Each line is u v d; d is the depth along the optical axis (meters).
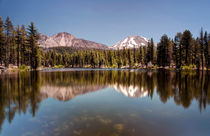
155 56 74.06
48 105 8.94
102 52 116.44
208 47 52.69
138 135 5.12
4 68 37.66
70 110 7.98
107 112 7.66
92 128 5.64
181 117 6.95
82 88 15.40
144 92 13.15
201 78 23.47
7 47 47.97
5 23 49.72
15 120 6.51
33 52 48.41
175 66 58.19
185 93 12.46
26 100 10.06
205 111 7.81
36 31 50.19
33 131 5.42
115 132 5.31
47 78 24.17
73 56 126.69
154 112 7.68
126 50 104.25
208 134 5.30
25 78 23.12
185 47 54.22
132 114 7.36
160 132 5.40
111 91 13.77
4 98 10.57
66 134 5.14
